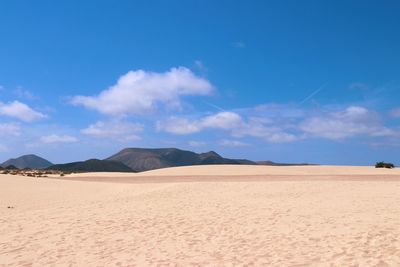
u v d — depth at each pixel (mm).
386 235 10430
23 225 14734
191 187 26266
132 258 9688
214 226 13086
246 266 8523
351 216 13648
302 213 14875
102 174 62375
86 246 11094
